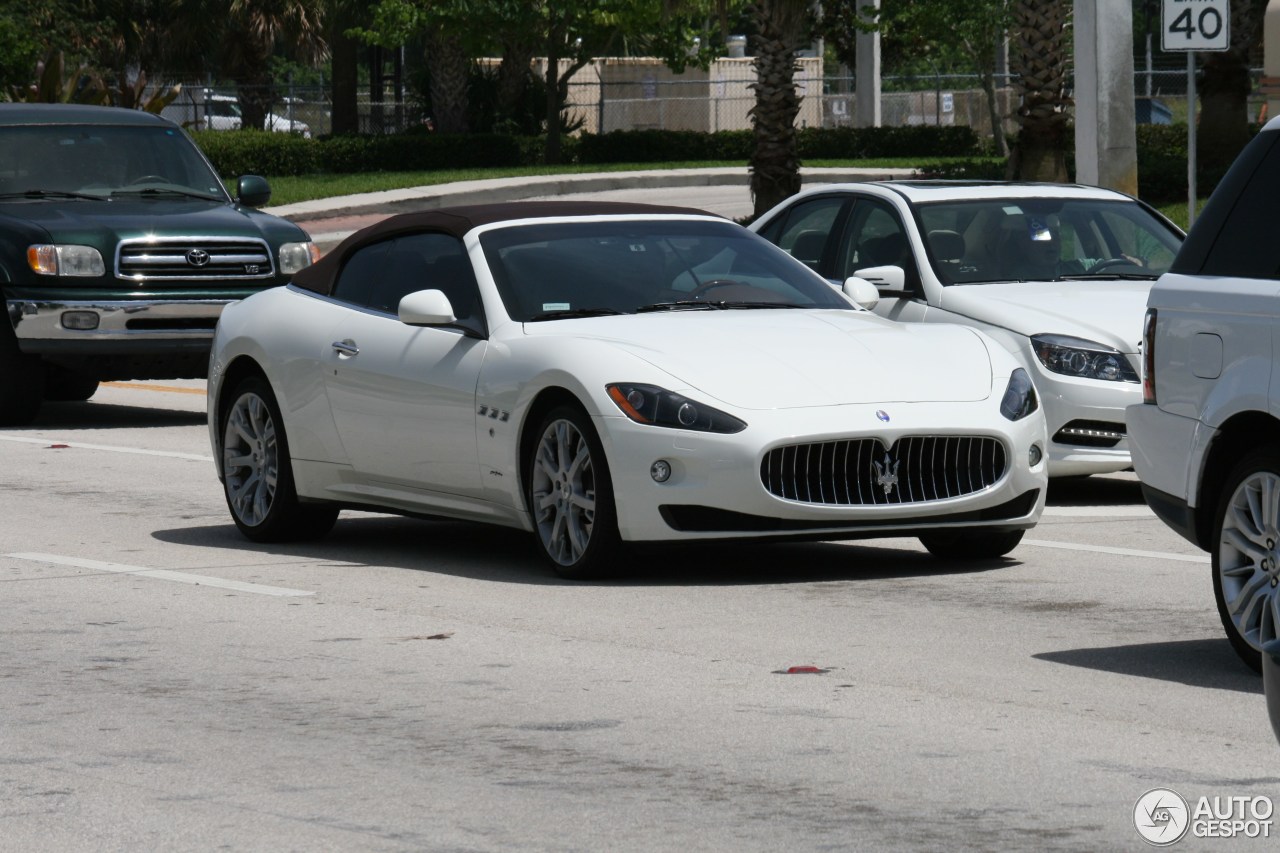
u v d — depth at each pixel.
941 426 22.78
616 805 14.46
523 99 132.50
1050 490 32.81
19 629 21.62
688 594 22.92
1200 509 18.86
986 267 33.06
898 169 110.50
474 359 24.47
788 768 15.42
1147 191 77.31
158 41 138.00
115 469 35.84
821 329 24.19
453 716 17.33
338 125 130.38
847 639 20.36
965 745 16.05
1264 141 18.59
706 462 22.27
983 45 110.25
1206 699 17.56
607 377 22.91
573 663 19.39
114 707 17.94
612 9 117.38
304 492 27.02
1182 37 44.78
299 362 26.73
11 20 108.62
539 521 23.94
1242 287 18.14
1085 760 15.52
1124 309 31.27
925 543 25.73
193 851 13.60
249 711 17.67
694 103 146.88
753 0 75.25
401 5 116.81
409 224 26.80
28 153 45.09
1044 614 21.62
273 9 136.00
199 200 45.59
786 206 36.22
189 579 24.67
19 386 42.56
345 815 14.36
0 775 15.68
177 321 42.50
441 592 23.42
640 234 26.25
